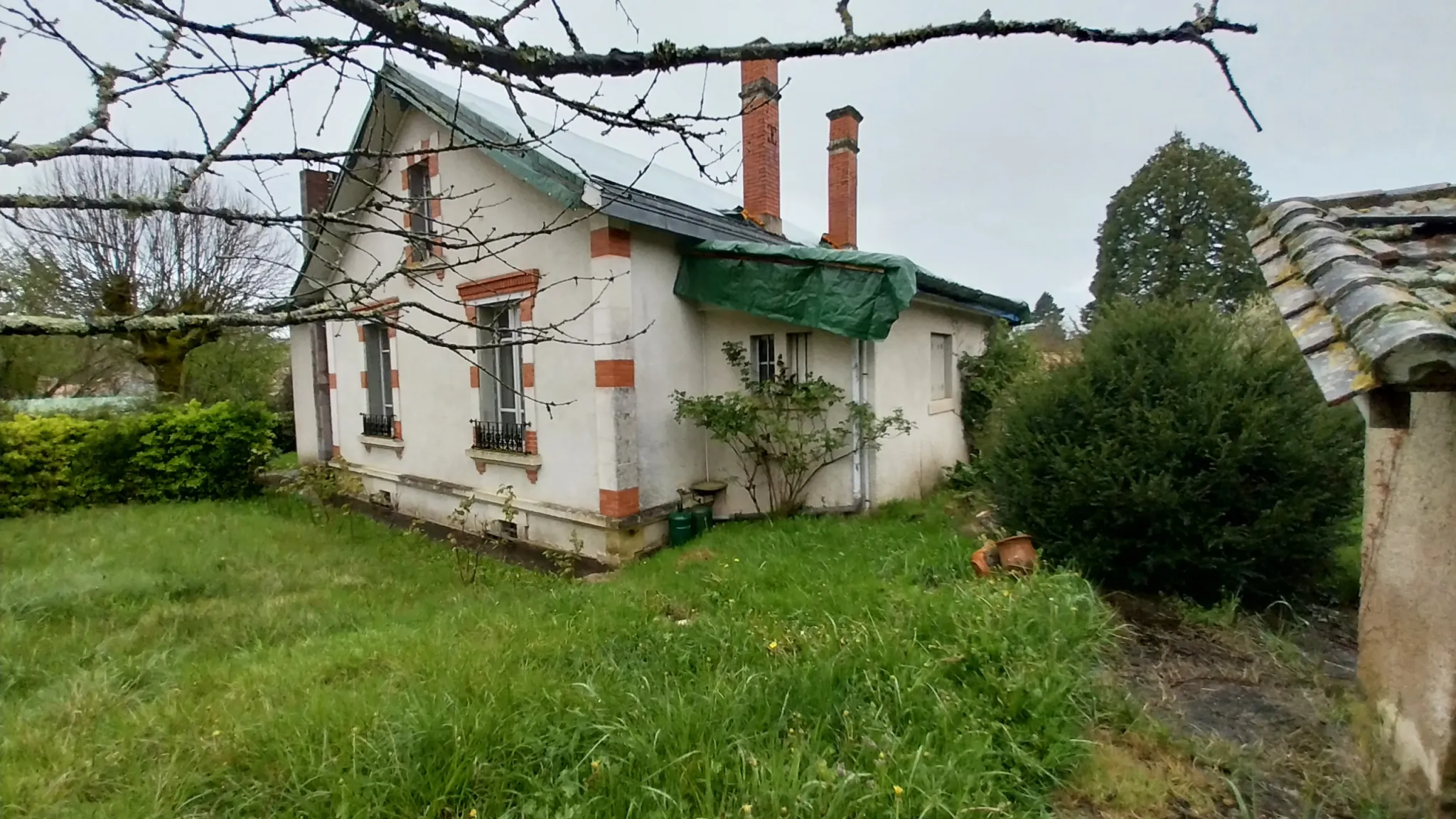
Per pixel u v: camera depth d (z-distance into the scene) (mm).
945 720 2545
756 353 7492
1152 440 4051
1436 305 1884
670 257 7203
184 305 10125
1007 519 4742
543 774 2424
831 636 3303
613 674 3164
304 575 6121
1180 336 4379
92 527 8070
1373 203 3275
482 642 3740
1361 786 2354
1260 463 3955
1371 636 2674
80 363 14773
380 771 2379
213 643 4312
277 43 1380
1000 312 9945
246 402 11859
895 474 7578
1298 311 2287
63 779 2496
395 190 8773
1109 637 3385
